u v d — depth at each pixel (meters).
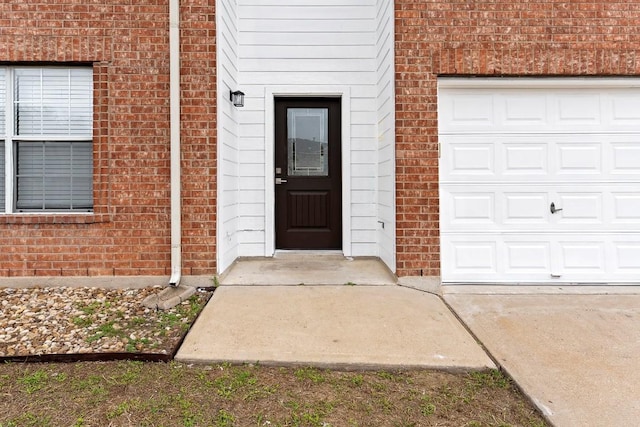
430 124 4.17
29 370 2.54
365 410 2.17
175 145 3.96
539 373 2.53
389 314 3.40
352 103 5.33
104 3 4.08
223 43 4.36
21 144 4.22
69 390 2.32
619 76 4.19
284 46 5.30
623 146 4.32
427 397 2.30
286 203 5.50
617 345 2.92
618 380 2.45
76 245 4.11
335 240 5.50
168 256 4.14
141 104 4.11
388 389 2.38
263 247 5.31
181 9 4.09
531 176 4.32
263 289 3.99
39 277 4.09
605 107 4.32
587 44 4.15
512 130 4.32
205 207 4.11
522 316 3.46
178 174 3.97
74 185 4.25
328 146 5.49
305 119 5.51
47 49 4.05
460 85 4.23
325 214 5.49
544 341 2.98
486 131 4.31
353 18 5.32
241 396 2.28
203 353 2.71
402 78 4.17
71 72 4.22
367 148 5.34
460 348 2.83
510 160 4.32
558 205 4.33
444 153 4.30
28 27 4.05
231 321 3.23
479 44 4.15
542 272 4.33
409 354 2.74
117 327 3.13
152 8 4.10
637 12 4.16
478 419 2.11
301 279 4.30
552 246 4.33
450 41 4.15
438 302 3.75
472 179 4.32
